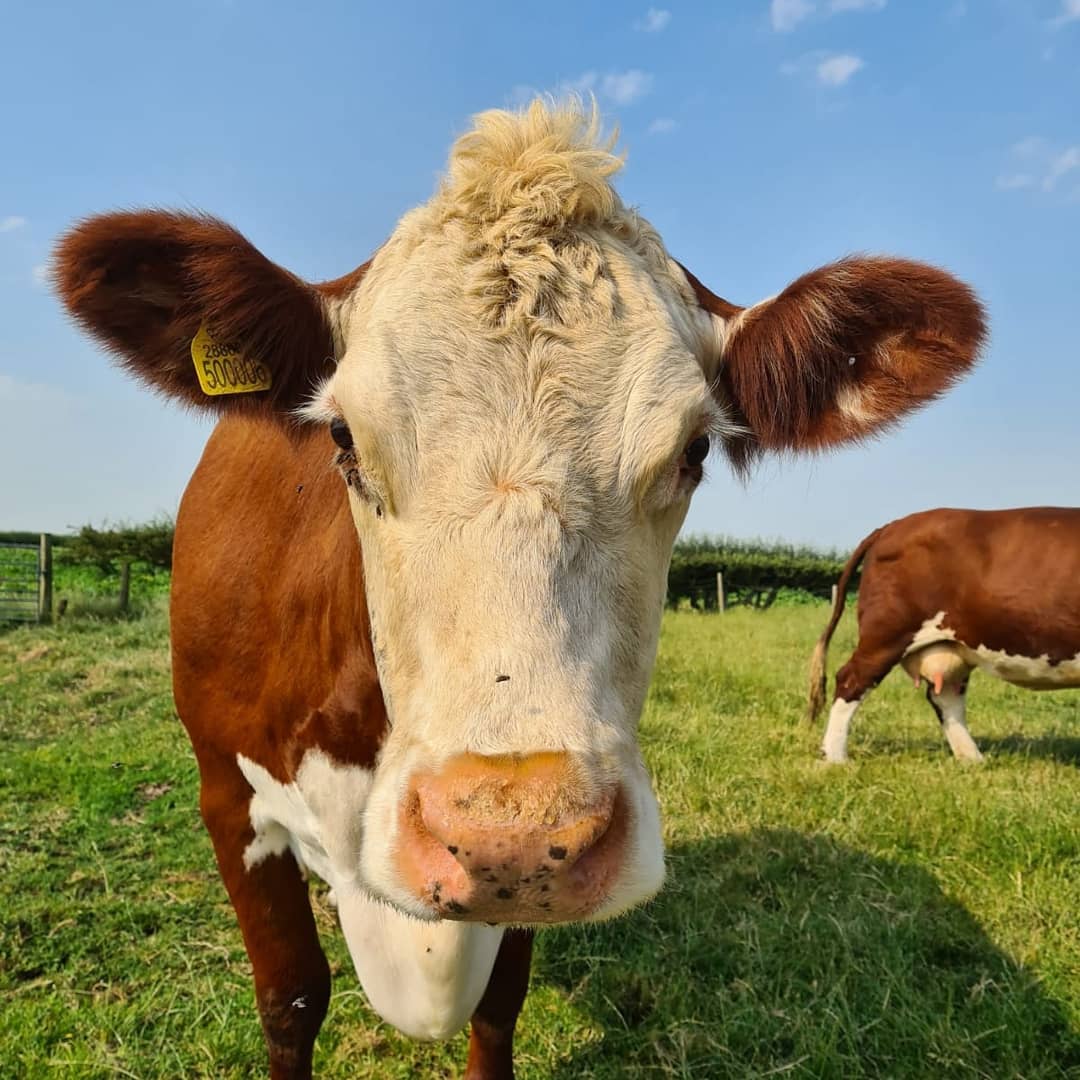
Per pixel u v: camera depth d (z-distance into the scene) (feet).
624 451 2.21
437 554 2.06
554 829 1.71
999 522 8.95
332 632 2.93
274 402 2.88
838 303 2.80
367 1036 4.16
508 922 1.84
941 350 2.76
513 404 2.20
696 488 2.52
